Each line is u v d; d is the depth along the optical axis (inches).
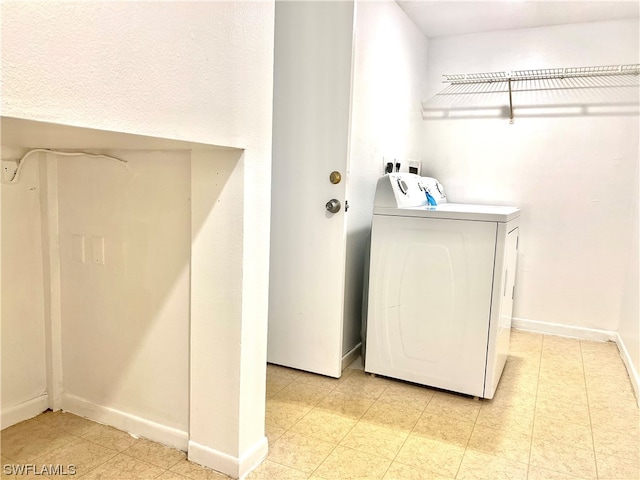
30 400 71.4
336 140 85.2
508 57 120.8
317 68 85.3
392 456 64.0
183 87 43.7
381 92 103.1
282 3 87.2
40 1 30.6
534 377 93.0
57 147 62.7
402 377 88.5
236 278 55.5
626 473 61.2
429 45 129.4
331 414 76.0
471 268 80.5
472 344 81.7
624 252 113.1
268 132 57.2
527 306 124.6
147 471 59.0
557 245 119.8
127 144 50.4
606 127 112.4
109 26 35.7
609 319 116.1
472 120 126.0
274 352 97.0
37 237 70.4
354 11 80.9
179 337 62.1
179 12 42.5
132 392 67.2
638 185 105.1
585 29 112.5
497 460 63.6
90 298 69.4
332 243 87.9
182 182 59.6
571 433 71.2
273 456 63.2
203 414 59.8
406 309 86.7
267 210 58.5
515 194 123.1
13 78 29.3
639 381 83.9
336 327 89.5
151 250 63.0
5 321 67.3
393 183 87.7
